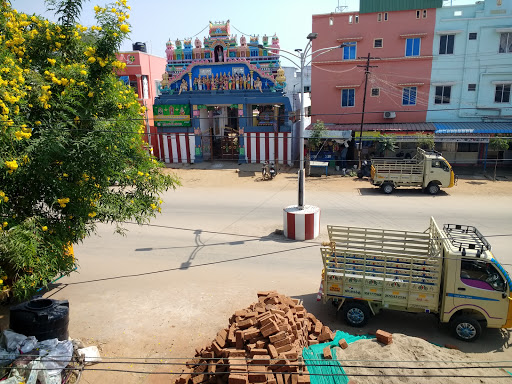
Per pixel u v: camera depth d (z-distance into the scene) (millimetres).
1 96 5648
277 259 13172
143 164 9242
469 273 8211
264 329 6840
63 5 7426
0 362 6355
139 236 15969
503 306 8086
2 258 5816
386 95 28672
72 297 10703
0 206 6211
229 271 12289
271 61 28172
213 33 28531
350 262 8961
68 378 7066
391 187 22203
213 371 6680
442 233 8945
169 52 29641
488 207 19016
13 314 7254
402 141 26594
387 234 9242
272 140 29531
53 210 7234
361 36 28109
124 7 7098
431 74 27672
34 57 7453
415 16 27156
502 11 25844
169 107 30391
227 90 29109
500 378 6652
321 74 29391
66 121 6664
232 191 24031
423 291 8469
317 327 8055
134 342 8555
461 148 29531
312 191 23391
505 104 27109
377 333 7590
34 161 6242
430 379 6461
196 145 30688
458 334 8438
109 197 8609
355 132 28188
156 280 11734
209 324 9234
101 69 7102
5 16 7172
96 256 13859
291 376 6191
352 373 6594
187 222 17719
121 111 7883
